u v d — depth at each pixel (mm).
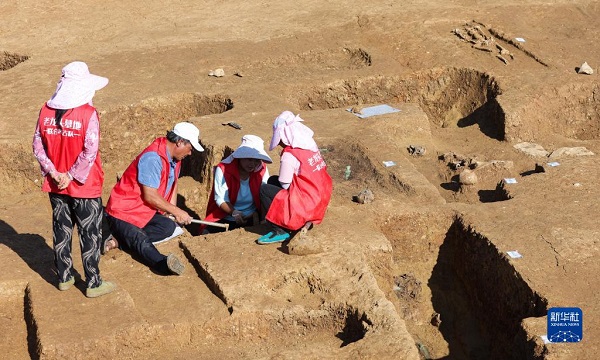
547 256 7684
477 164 9938
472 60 12562
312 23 14109
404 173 9297
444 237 8641
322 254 7309
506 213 8492
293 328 6773
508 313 7629
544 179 9219
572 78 11914
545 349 6543
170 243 7691
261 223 7891
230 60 12789
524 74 12086
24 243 7777
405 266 8648
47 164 6352
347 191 9031
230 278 6992
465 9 14289
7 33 14102
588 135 11727
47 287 6953
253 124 10508
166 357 6480
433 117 12500
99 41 13641
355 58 13062
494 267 7848
